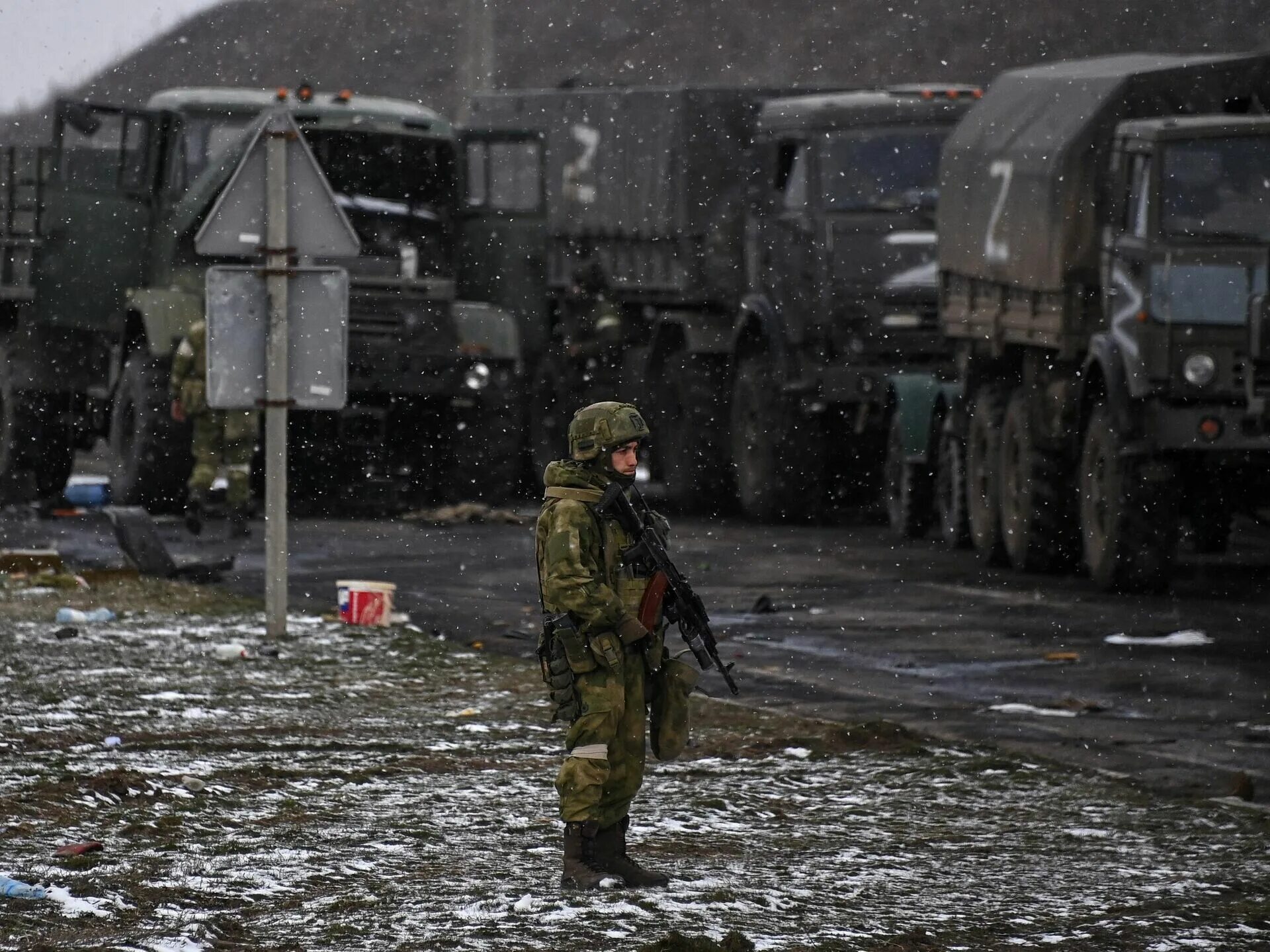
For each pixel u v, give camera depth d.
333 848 21.56
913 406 65.56
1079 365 54.66
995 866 21.33
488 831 22.62
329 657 36.62
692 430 77.56
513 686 33.69
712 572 55.38
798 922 18.50
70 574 47.59
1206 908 19.50
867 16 176.50
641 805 24.36
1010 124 58.53
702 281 78.00
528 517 69.81
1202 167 49.56
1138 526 50.00
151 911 18.56
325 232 37.91
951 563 58.56
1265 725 31.81
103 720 30.03
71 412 75.00
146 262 70.56
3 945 17.11
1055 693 35.00
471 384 71.12
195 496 62.44
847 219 69.44
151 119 69.81
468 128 77.50
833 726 29.61
